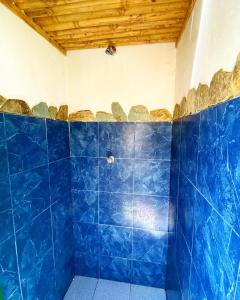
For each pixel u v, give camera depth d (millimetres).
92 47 1661
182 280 1153
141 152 1716
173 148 1585
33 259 1258
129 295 1767
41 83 1345
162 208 1750
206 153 749
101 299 1726
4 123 998
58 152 1593
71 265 1896
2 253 987
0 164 971
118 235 1854
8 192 1026
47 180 1424
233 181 513
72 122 1777
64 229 1723
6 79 1013
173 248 1511
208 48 779
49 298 1474
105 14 1193
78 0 1056
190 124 1033
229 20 577
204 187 765
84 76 1716
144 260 1842
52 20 1245
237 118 498
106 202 1827
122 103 1692
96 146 1770
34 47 1260
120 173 1769
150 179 1733
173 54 1582
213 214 663
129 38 1515
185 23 1242
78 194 1860
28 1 1048
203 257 766
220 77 631
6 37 1012
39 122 1322
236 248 491
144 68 1632
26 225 1181
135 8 1146
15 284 1084
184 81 1238
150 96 1650
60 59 1622
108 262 1912
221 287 585
